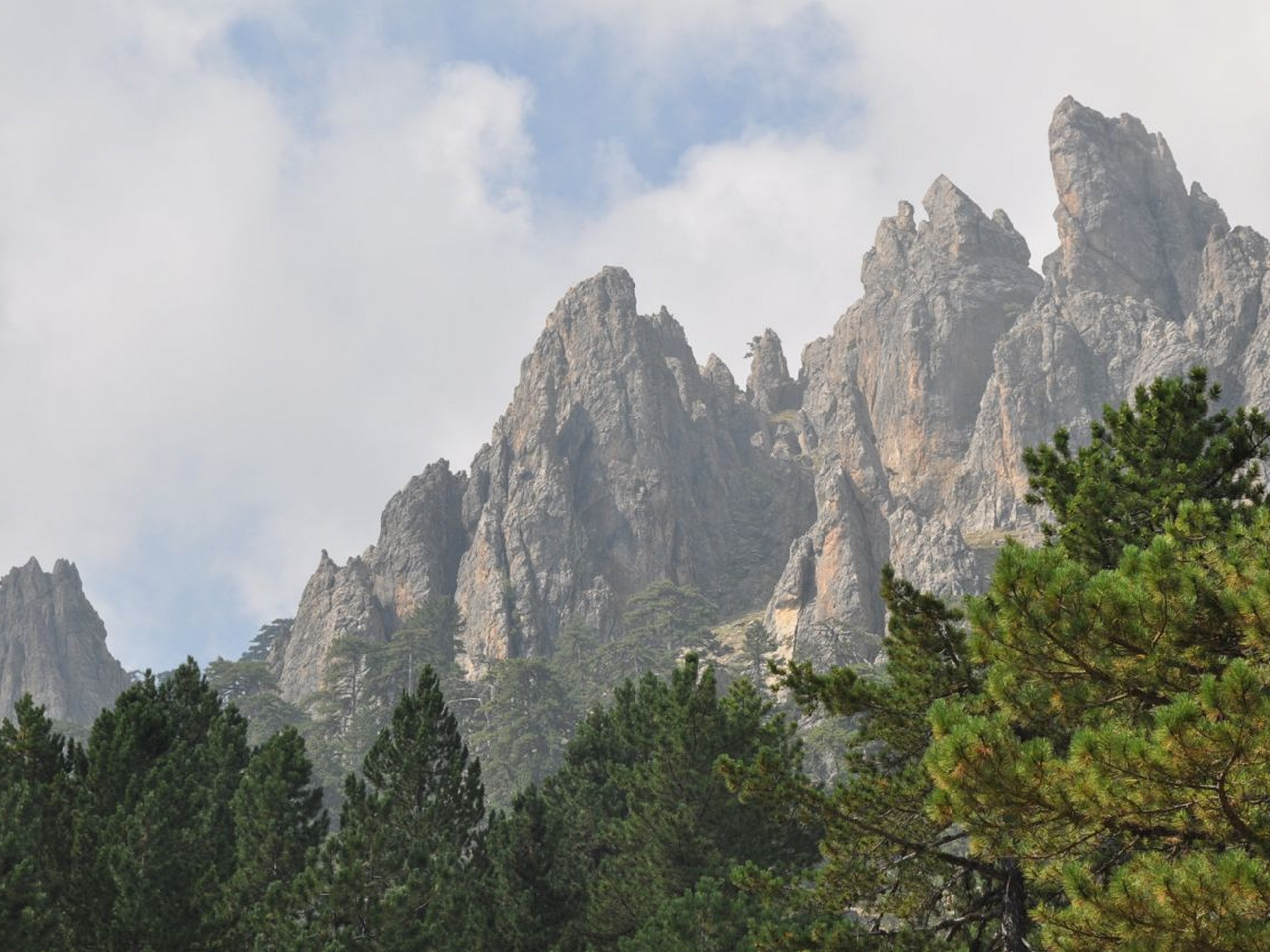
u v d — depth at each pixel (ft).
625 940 287.69
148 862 280.92
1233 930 106.11
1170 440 210.18
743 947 260.62
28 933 250.16
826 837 193.06
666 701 343.26
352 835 291.38
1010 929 174.60
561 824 343.87
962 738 119.96
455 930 305.73
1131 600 118.62
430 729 366.43
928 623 191.62
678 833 316.40
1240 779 109.81
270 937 279.28
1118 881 113.80
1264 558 119.24
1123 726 125.49
